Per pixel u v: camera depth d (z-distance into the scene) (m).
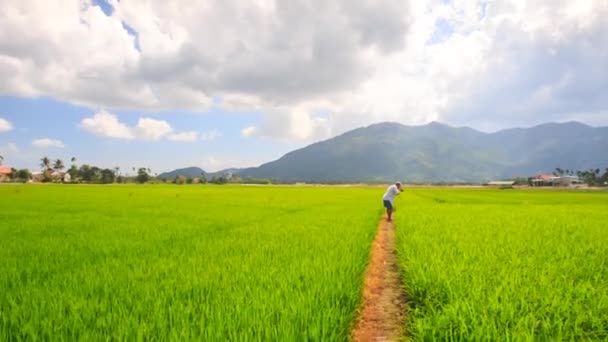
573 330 4.45
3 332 4.09
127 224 15.82
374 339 4.97
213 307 4.87
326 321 4.47
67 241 11.08
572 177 185.88
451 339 4.19
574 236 11.83
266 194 53.53
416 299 5.95
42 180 150.50
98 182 147.62
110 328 4.29
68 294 5.45
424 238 11.43
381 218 22.28
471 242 10.62
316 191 72.06
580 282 5.99
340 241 11.04
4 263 7.84
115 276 6.67
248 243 10.80
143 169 150.62
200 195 47.50
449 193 70.12
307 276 6.66
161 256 8.88
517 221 17.31
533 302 5.22
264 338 4.13
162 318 4.44
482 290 5.78
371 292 7.09
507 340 4.00
